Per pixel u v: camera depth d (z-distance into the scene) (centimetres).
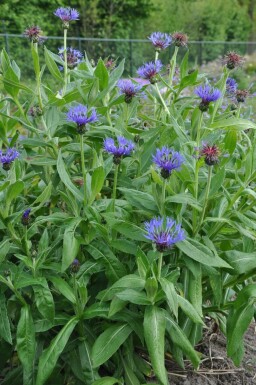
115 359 104
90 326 104
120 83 116
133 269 102
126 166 110
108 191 115
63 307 101
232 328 95
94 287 106
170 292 85
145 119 122
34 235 110
